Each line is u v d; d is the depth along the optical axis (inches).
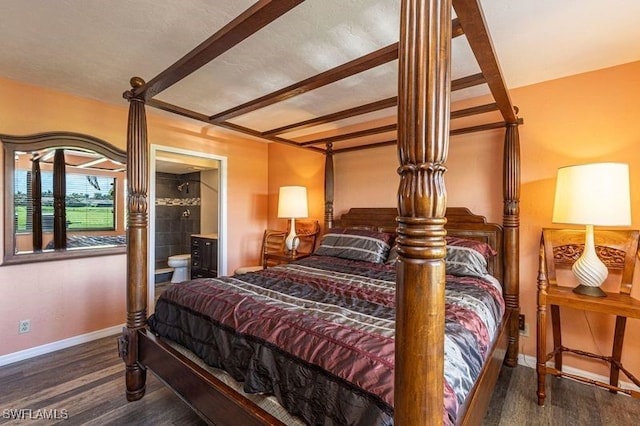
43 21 67.2
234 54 81.1
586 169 74.1
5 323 97.5
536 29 68.4
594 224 72.3
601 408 75.8
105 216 120.3
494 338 69.3
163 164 190.5
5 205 97.1
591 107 88.6
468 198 110.3
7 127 97.5
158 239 221.8
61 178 109.4
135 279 78.0
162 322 74.2
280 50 79.2
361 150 140.1
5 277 97.9
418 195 27.2
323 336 48.4
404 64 27.6
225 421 53.3
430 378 27.4
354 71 63.6
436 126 26.9
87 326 115.1
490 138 106.5
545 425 69.8
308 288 78.0
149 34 72.3
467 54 79.0
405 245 27.8
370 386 38.6
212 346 60.6
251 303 63.6
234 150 167.2
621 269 81.5
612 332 85.9
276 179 179.3
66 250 110.0
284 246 161.3
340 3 61.1
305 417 43.6
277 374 49.0
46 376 89.9
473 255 92.7
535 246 97.2
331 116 96.3
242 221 171.2
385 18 65.9
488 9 61.5
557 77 93.0
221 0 60.1
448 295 71.7
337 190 148.7
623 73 84.4
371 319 54.6
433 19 27.0
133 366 77.7
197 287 76.1
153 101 78.7
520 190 98.2
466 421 42.9
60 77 96.0
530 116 98.1
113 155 120.6
